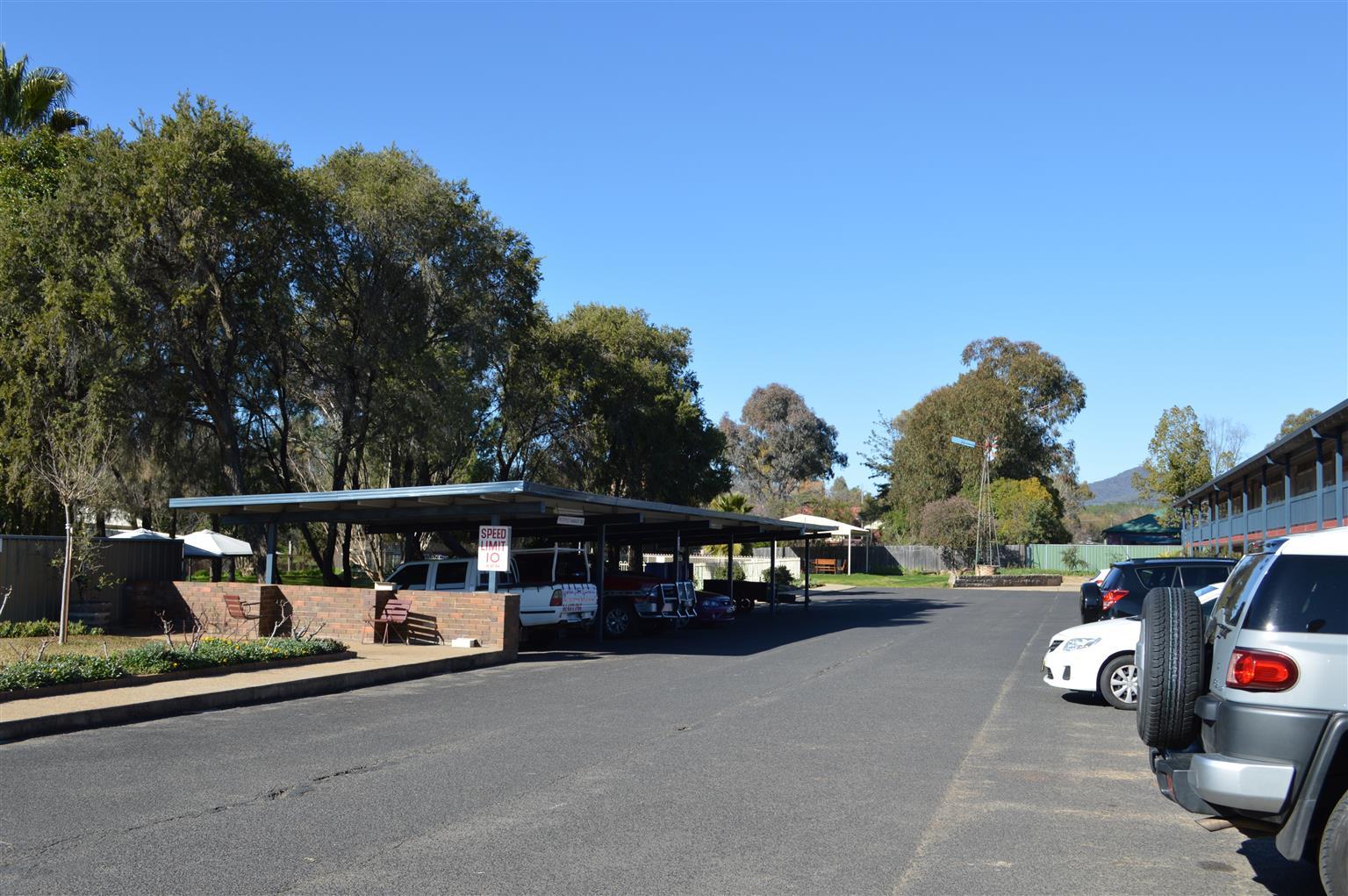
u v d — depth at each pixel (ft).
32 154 90.89
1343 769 16.28
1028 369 261.65
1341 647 16.29
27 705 36.09
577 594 69.77
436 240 96.22
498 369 117.80
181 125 81.15
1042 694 43.96
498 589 67.21
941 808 24.17
